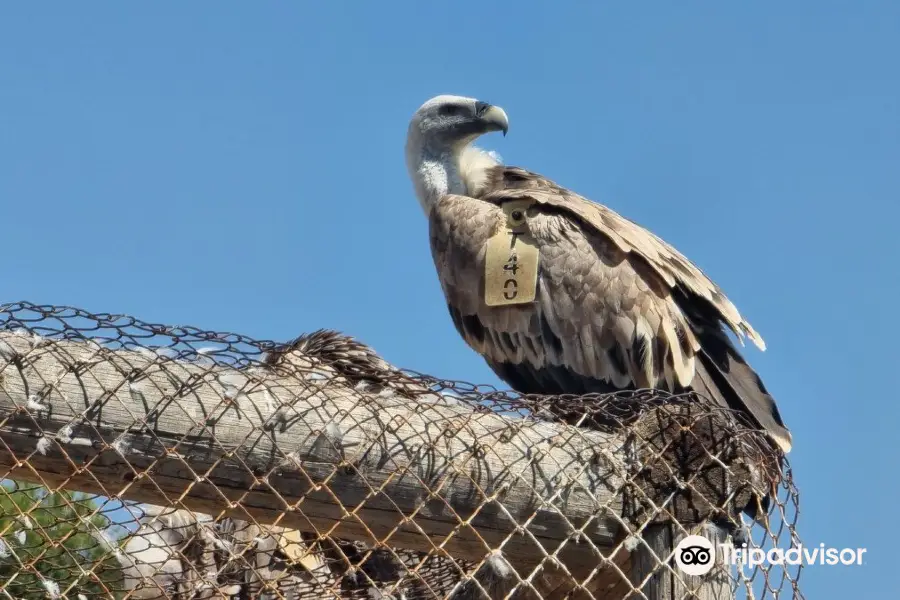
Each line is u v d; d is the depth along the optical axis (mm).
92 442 7879
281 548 9016
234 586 9266
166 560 8391
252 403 8281
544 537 9109
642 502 9273
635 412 9828
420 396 9117
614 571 9398
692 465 9422
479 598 9609
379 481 8516
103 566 8273
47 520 8641
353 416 8586
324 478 8406
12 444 7816
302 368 8695
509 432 9016
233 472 8250
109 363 8000
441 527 8859
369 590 9727
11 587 8164
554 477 9047
